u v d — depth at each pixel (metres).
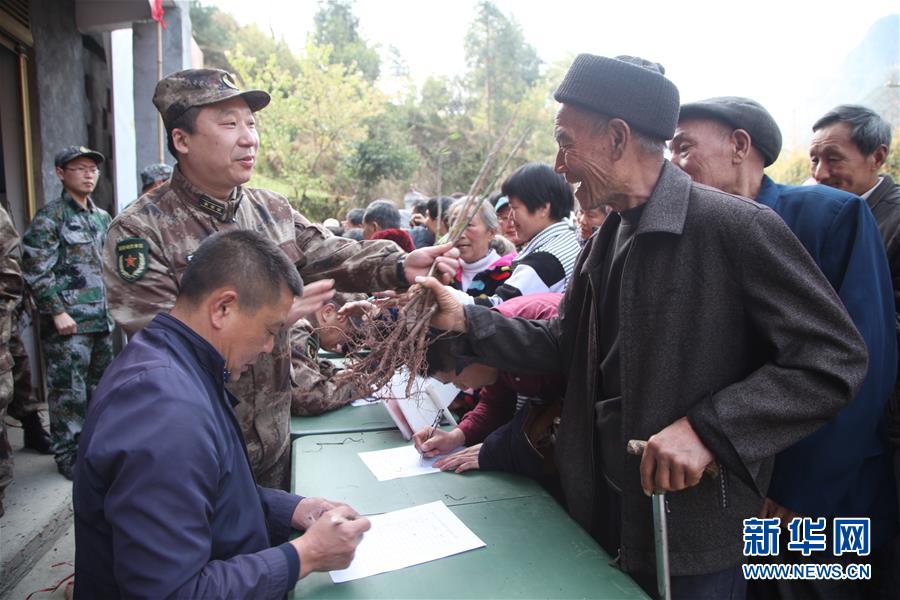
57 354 3.22
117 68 4.84
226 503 1.03
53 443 3.20
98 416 0.96
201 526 0.91
